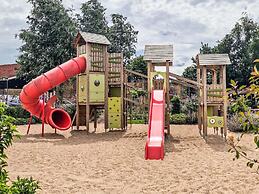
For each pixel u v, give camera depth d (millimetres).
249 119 3455
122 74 19922
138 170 9359
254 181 8008
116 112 19938
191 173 8930
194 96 31578
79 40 19641
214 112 18312
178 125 24406
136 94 30812
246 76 43562
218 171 9125
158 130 13156
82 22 43375
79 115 20516
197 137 17031
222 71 16266
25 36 30234
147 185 7758
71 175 8742
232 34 44594
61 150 12906
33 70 30094
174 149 13273
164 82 16938
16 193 3809
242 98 3506
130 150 12961
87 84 18844
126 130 20328
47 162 10500
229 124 19734
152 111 14977
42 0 30359
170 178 8391
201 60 16406
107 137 17234
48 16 30234
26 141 15508
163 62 17219
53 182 8008
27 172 9086
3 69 50656
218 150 12922
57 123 18938
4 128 3582
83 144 14656
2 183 3580
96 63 19266
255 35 44031
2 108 3596
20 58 30719
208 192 7172
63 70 18172
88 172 9102
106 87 19656
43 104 18016
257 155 11586
